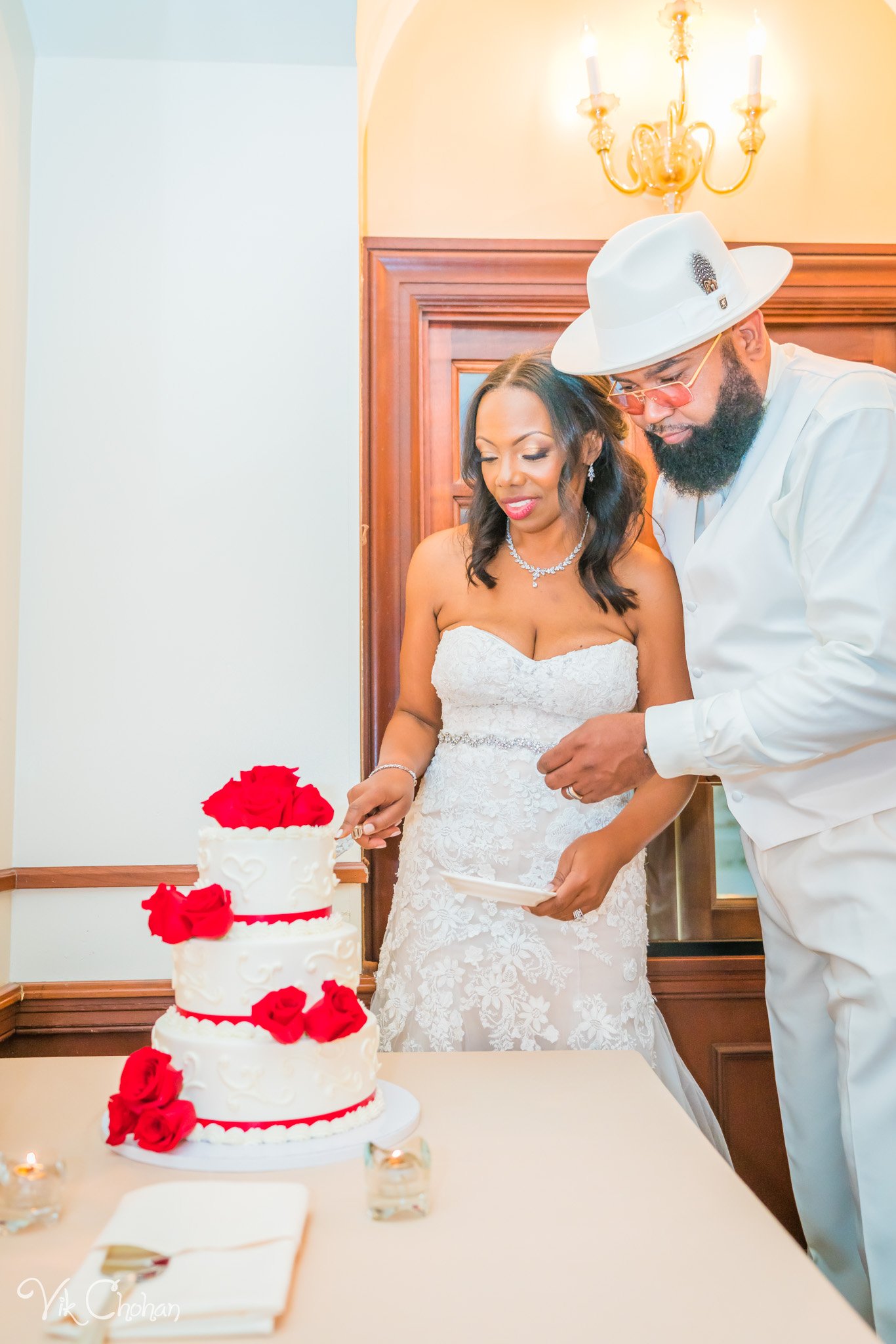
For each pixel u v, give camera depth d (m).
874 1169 1.41
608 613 1.88
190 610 1.97
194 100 2.05
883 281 2.58
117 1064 1.42
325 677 1.98
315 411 2.02
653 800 1.80
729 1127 2.37
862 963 1.44
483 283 2.56
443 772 1.87
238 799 1.17
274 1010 1.07
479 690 1.83
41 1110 1.22
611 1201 0.96
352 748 1.97
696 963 2.37
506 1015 1.75
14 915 1.90
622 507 1.85
